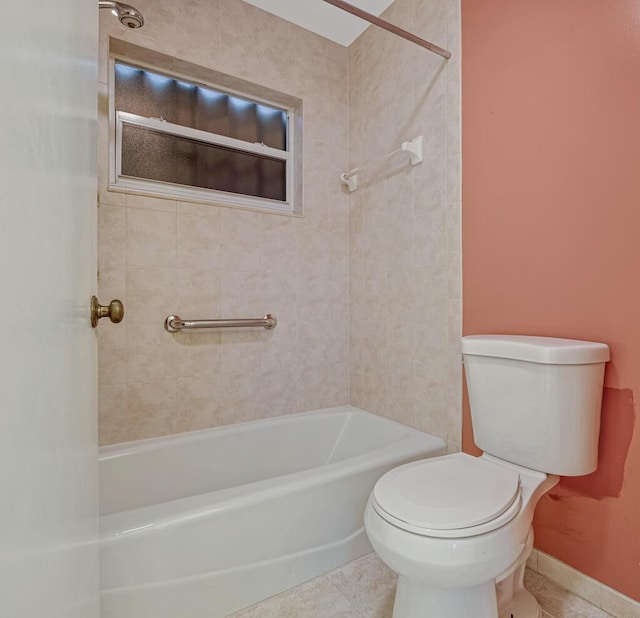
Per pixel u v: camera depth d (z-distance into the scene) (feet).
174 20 5.66
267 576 3.97
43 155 1.15
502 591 3.64
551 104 4.22
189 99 6.23
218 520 3.67
